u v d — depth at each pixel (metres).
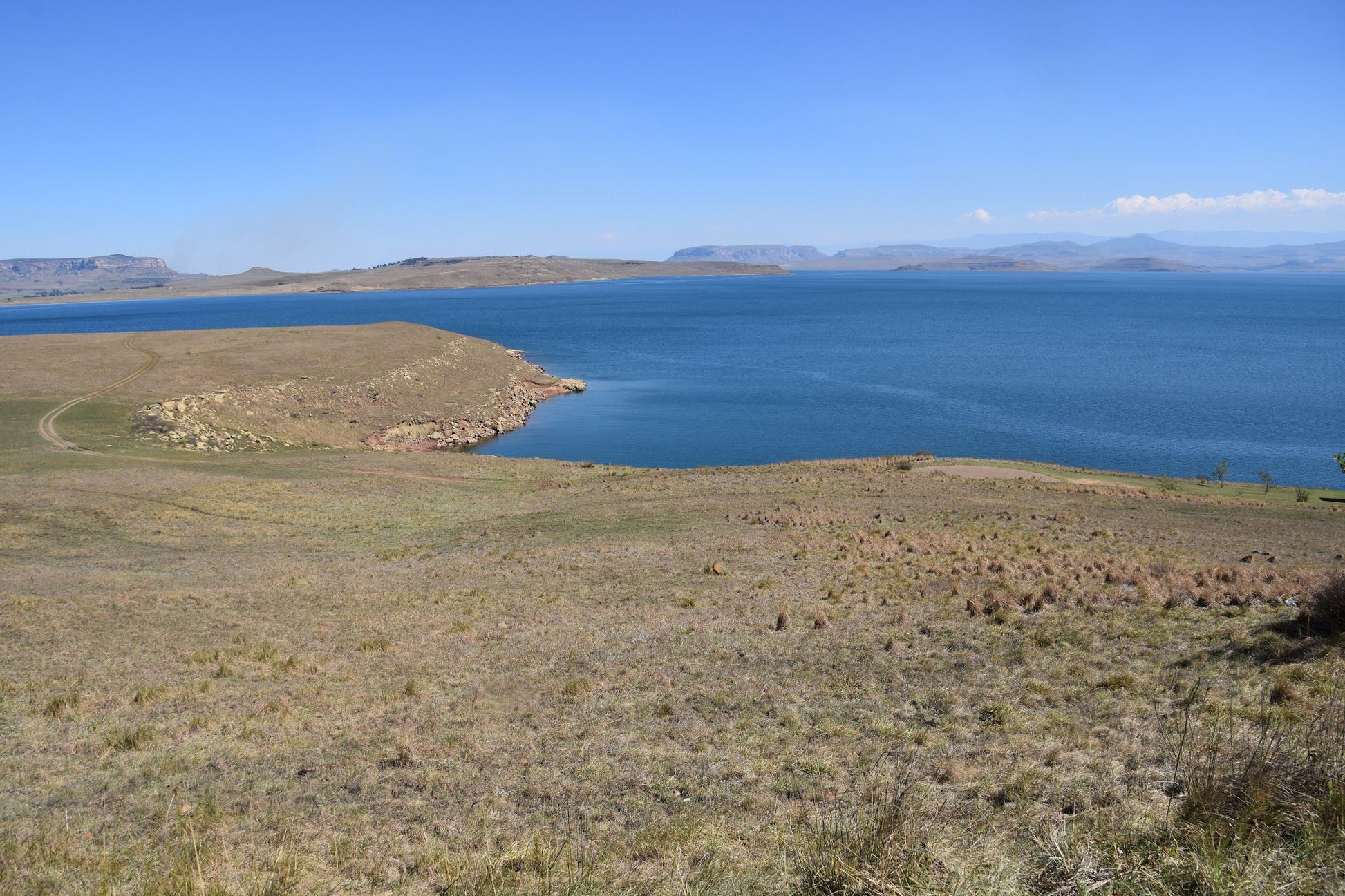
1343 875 5.95
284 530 34.78
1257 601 17.48
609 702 13.70
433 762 11.30
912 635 16.55
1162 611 16.84
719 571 24.45
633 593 22.39
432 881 7.95
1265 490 50.38
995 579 21.42
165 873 7.82
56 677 15.30
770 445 80.25
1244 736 9.80
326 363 94.69
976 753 10.70
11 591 23.11
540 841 8.72
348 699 14.06
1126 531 31.81
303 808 9.94
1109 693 12.51
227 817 9.65
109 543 31.19
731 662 15.64
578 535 32.88
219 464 49.31
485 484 48.75
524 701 13.89
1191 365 132.50
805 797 9.76
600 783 10.51
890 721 12.17
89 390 70.00
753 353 154.38
